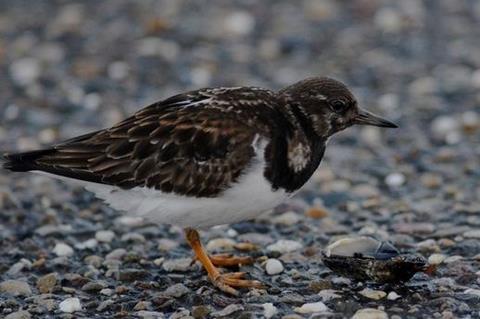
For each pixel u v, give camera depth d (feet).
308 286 33.99
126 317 32.32
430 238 38.91
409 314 31.27
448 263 35.78
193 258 36.29
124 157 32.68
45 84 61.72
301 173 33.06
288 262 36.55
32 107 58.29
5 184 47.26
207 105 32.68
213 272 34.27
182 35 69.31
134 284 34.99
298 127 33.04
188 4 75.00
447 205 42.86
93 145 33.06
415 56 65.16
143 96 60.08
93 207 44.01
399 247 37.83
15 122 56.24
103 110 57.88
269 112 32.50
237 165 31.83
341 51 66.33
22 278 36.32
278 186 32.48
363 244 34.47
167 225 41.45
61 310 33.19
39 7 75.41
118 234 40.88
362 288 33.37
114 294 34.37
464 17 71.20
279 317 31.58
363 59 64.95
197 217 32.96
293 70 63.46
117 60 65.46
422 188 45.75
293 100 33.35
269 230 40.91
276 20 71.36
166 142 32.32
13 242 40.22
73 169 32.94
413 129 53.57
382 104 57.41
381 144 51.90
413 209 42.45
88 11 74.38
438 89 59.21
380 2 73.51
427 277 34.19
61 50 67.31
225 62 65.00
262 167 31.86
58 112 57.82
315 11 72.38
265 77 62.49
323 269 35.60
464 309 31.58
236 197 32.22
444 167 48.21
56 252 38.91
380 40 67.92
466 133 52.54
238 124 32.07
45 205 44.45
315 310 31.78
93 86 61.16
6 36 69.67
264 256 37.29
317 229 40.63
